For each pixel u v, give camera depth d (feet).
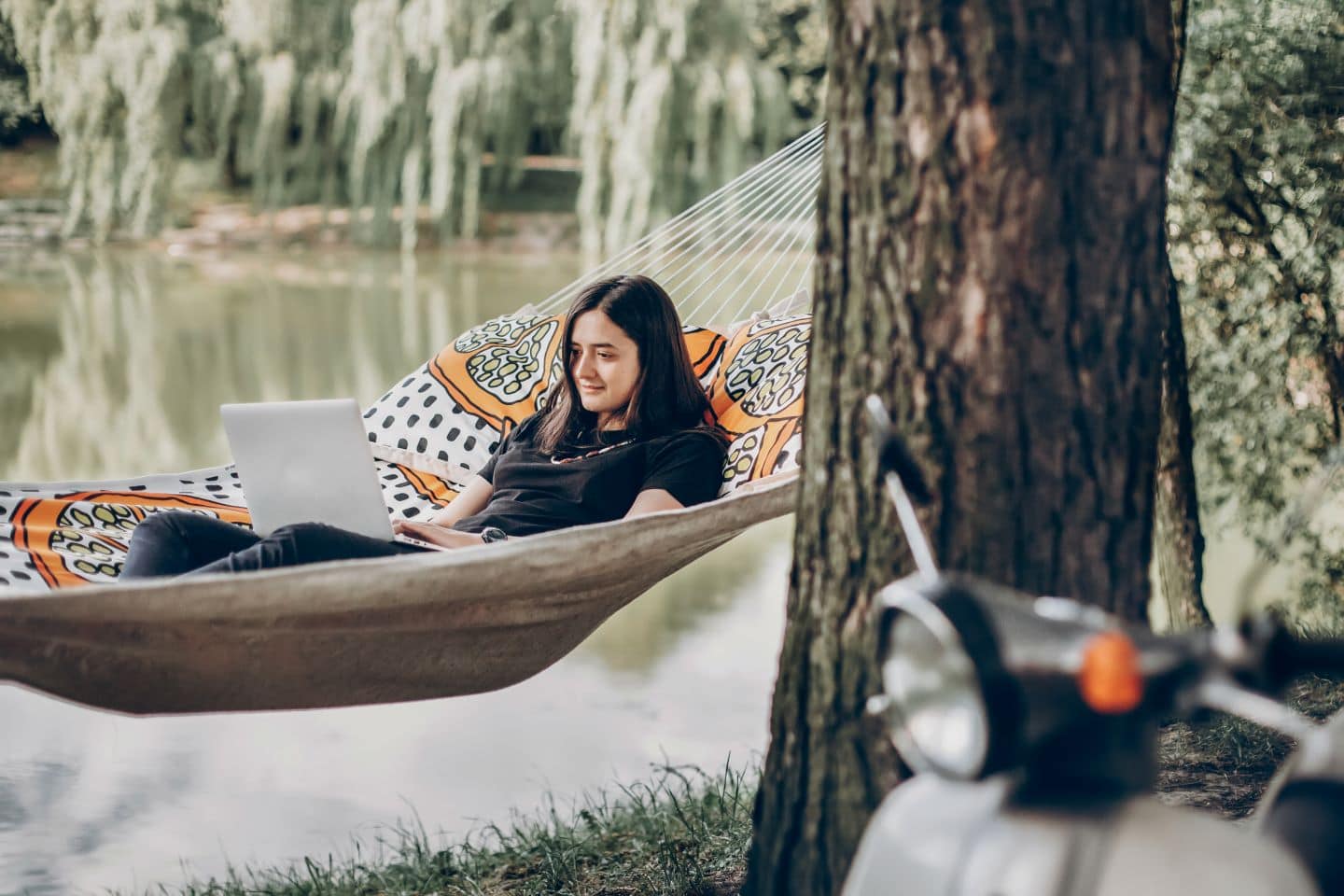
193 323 48.83
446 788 11.93
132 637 6.93
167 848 10.73
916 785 4.13
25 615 6.58
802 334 11.05
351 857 9.89
